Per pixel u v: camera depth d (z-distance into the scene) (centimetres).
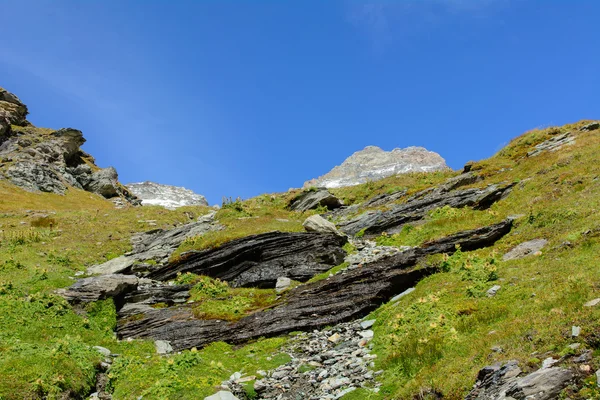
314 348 1808
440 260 2158
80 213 4394
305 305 2150
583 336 1012
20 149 8544
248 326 2078
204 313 2242
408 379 1287
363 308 2041
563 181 2733
